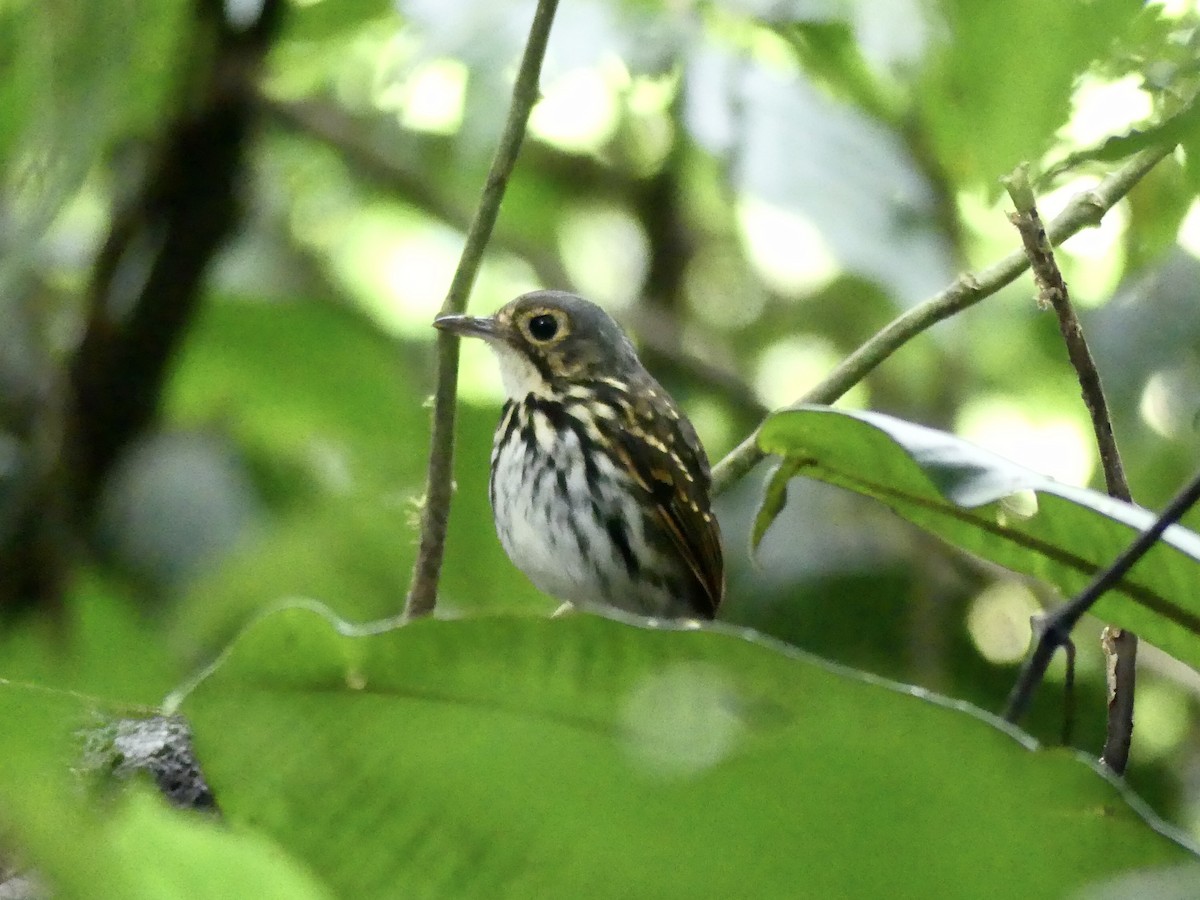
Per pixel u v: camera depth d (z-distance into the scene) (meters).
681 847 3.90
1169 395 11.13
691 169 13.18
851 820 3.82
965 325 12.49
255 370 12.66
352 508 11.69
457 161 12.59
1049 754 3.62
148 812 2.35
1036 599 11.91
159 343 10.50
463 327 10.52
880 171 10.74
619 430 10.28
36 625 10.09
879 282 11.62
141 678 9.97
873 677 3.58
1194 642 5.40
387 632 3.69
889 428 4.75
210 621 11.38
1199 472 4.03
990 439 13.06
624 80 12.07
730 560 12.28
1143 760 11.66
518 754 3.84
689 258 13.72
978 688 11.76
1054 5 2.62
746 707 3.71
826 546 12.23
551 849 3.94
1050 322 11.81
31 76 6.29
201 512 12.24
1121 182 5.09
